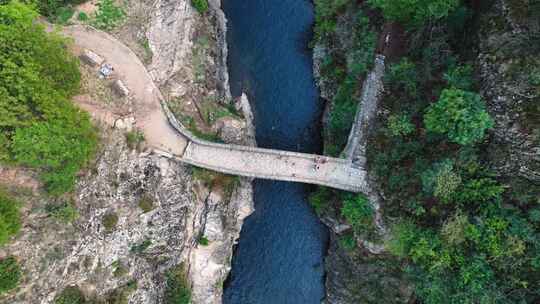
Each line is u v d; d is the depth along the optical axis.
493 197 29.11
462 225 29.38
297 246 42.09
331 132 39.84
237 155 37.06
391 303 36.72
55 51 29.02
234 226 40.62
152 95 36.16
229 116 40.03
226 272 41.44
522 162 27.33
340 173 36.31
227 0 42.53
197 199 38.34
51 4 33.59
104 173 32.09
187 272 38.19
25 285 26.78
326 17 40.66
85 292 31.03
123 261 33.62
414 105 33.28
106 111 34.03
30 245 27.28
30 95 26.59
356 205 35.69
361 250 37.53
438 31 32.62
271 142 41.78
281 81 42.03
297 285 41.97
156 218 34.97
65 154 28.00
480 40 29.38
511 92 27.00
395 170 33.97
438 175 28.98
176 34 37.88
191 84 39.00
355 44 38.16
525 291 28.31
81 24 34.69
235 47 42.47
